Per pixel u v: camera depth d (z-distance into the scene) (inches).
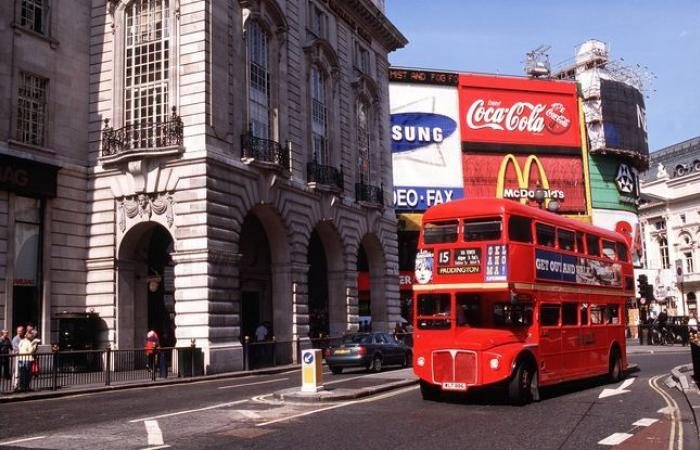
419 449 368.8
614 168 2496.3
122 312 1031.0
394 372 842.8
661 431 417.1
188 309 976.3
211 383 839.1
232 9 1117.7
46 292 975.0
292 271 1222.3
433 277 597.3
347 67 1530.5
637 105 2561.5
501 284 562.9
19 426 473.7
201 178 993.5
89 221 1057.5
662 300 1888.5
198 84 1020.5
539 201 992.2
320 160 1391.5
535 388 578.2
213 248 988.6
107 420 498.3
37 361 744.3
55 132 1019.3
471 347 558.3
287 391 620.4
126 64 1080.8
